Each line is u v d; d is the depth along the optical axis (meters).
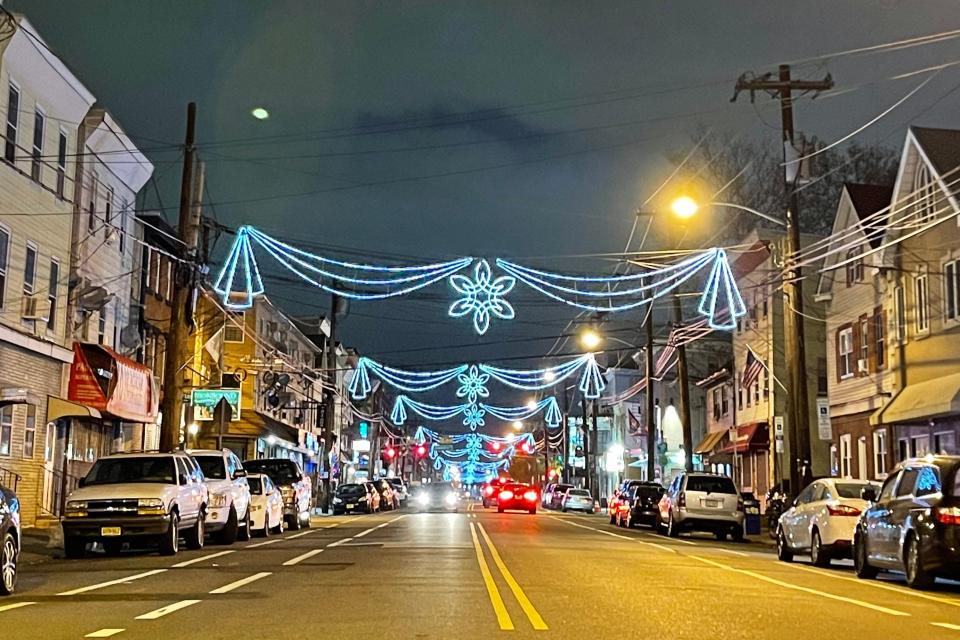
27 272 29.05
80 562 20.16
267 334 63.91
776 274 43.84
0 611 12.34
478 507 73.88
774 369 47.59
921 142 32.38
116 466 22.81
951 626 12.08
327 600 13.45
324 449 61.38
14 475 26.98
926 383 33.06
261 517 29.08
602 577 17.08
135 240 34.97
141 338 38.72
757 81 29.30
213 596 13.88
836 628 11.66
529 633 10.73
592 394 76.25
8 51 26.81
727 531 34.59
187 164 29.53
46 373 30.73
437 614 12.12
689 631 11.14
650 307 51.22
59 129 31.05
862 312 38.81
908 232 34.41
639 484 41.56
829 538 21.34
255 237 26.28
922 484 17.41
